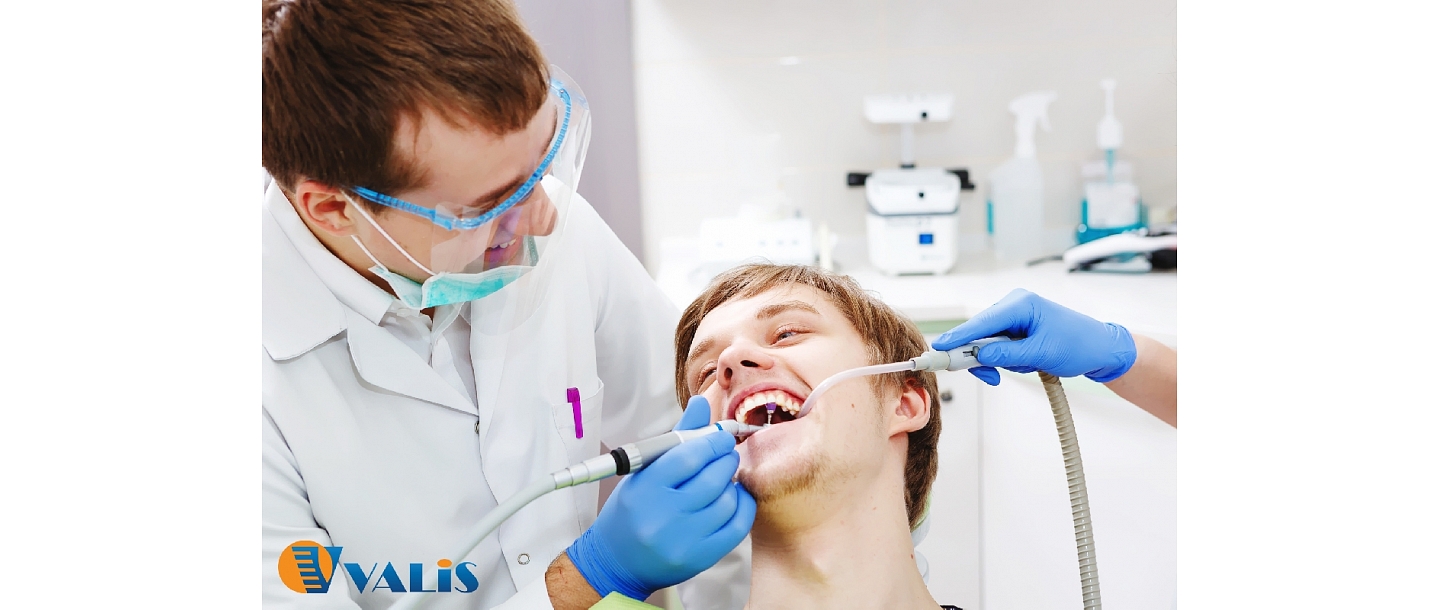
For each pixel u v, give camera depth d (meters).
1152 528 1.34
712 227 1.87
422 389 1.13
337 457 1.09
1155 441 1.33
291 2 0.83
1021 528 1.42
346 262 1.06
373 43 0.82
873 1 1.96
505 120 0.86
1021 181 1.93
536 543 1.17
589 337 1.24
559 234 1.02
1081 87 1.99
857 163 2.01
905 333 1.19
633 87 1.96
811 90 1.98
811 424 1.06
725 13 1.95
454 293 1.01
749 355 1.11
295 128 0.86
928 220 1.82
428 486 1.15
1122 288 1.70
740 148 1.97
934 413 1.18
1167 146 2.00
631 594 1.01
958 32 1.97
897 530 1.09
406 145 0.86
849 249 2.02
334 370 1.12
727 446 0.99
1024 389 1.41
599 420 1.28
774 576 1.08
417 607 1.13
